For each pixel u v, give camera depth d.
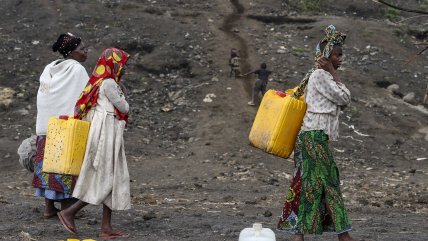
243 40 40.25
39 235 12.02
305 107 10.40
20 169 26.53
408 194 22.55
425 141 32.34
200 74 36.31
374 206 19.50
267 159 28.06
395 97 36.44
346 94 10.32
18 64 35.72
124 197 11.75
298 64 37.53
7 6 41.56
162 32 40.09
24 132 29.97
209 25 41.88
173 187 23.03
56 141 11.46
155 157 28.17
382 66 39.09
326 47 10.49
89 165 11.59
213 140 30.05
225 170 26.09
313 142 10.20
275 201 20.42
